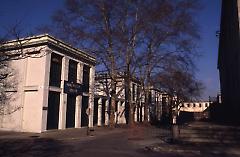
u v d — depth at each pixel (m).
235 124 19.33
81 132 26.47
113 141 19.02
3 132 24.92
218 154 12.66
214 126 17.19
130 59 33.97
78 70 32.59
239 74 20.67
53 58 28.33
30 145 16.11
